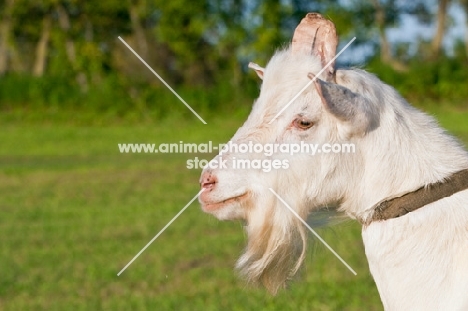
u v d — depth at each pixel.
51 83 33.50
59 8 37.75
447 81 31.36
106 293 8.75
